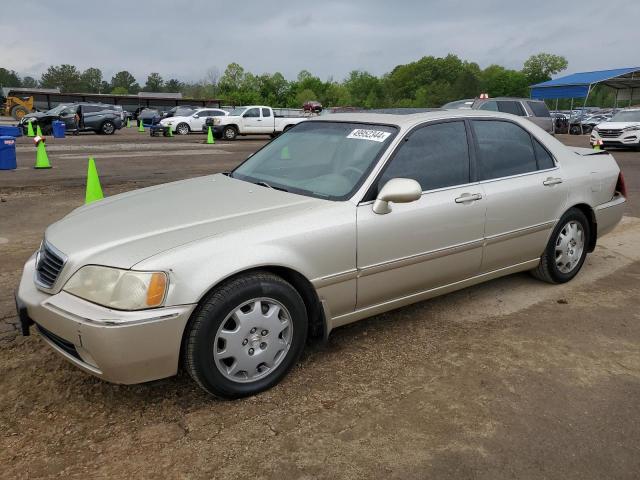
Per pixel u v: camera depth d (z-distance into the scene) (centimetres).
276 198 344
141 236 294
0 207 822
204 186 387
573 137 3098
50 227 343
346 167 364
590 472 250
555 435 276
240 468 250
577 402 305
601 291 475
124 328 261
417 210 358
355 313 352
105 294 270
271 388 315
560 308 436
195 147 2111
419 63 12338
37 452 259
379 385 321
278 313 309
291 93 9750
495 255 418
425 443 269
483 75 13125
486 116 427
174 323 271
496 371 338
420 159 374
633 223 737
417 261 365
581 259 494
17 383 318
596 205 492
